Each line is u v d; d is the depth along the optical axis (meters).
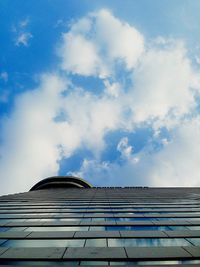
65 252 10.15
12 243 11.48
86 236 12.61
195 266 8.55
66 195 42.06
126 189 60.69
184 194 42.38
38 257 9.56
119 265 8.88
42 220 17.28
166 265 8.70
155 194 42.66
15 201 31.17
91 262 9.21
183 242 11.55
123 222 16.22
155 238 12.23
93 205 26.52
